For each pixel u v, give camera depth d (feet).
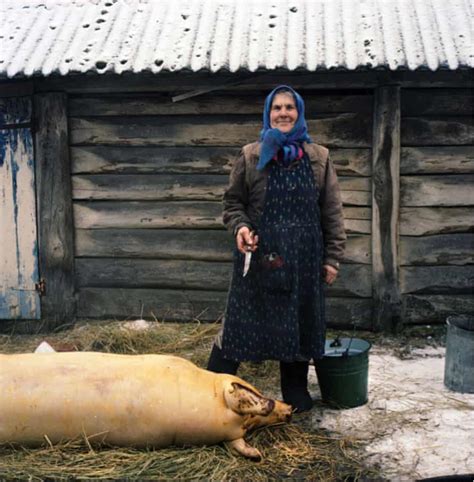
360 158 16.76
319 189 11.59
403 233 16.94
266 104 11.62
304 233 11.30
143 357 11.02
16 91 17.29
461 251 16.98
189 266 17.65
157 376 10.51
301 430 11.37
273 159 11.32
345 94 16.63
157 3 18.25
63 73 15.72
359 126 16.62
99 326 17.58
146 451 10.41
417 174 16.79
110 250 17.80
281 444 10.84
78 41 16.83
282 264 11.14
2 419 10.22
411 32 16.24
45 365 10.57
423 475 10.00
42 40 17.04
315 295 11.39
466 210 16.88
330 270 11.62
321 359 12.23
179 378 10.57
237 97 16.84
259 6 17.70
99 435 10.31
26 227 17.81
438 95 16.46
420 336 16.92
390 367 14.84
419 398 12.94
